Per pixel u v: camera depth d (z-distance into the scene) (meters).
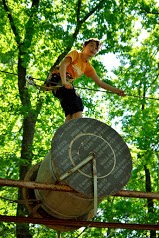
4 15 17.84
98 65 18.38
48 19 17.89
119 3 19.06
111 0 18.59
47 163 7.53
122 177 7.14
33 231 16.52
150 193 7.18
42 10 18.06
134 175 19.67
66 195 7.20
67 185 6.95
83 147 7.14
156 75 21.69
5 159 15.51
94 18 19.66
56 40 17.73
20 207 15.32
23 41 17.70
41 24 17.28
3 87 19.12
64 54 17.78
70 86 7.91
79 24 18.55
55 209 7.48
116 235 18.67
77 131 7.20
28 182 6.79
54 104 18.72
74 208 7.36
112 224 7.47
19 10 18.88
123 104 21.64
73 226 7.89
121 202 18.64
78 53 8.27
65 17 19.06
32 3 18.59
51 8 18.44
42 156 16.72
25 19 18.73
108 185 7.05
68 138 7.14
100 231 18.92
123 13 18.84
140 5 19.95
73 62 8.21
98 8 18.61
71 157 7.05
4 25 18.20
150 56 21.69
